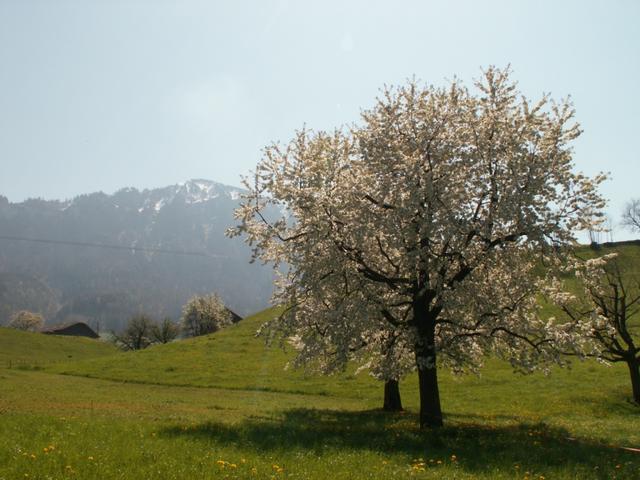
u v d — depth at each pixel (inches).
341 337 1010.1
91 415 1019.9
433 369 1050.1
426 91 1095.6
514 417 1382.9
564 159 1037.8
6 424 803.4
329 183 1037.2
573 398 1649.9
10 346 3946.9
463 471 687.7
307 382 2049.7
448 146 1026.1
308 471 620.1
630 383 1823.3
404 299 1086.4
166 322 5487.2
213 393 1863.9
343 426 1077.1
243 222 1113.4
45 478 521.0
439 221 962.1
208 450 700.0
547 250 1024.9
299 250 1055.6
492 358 2241.6
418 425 1107.3
